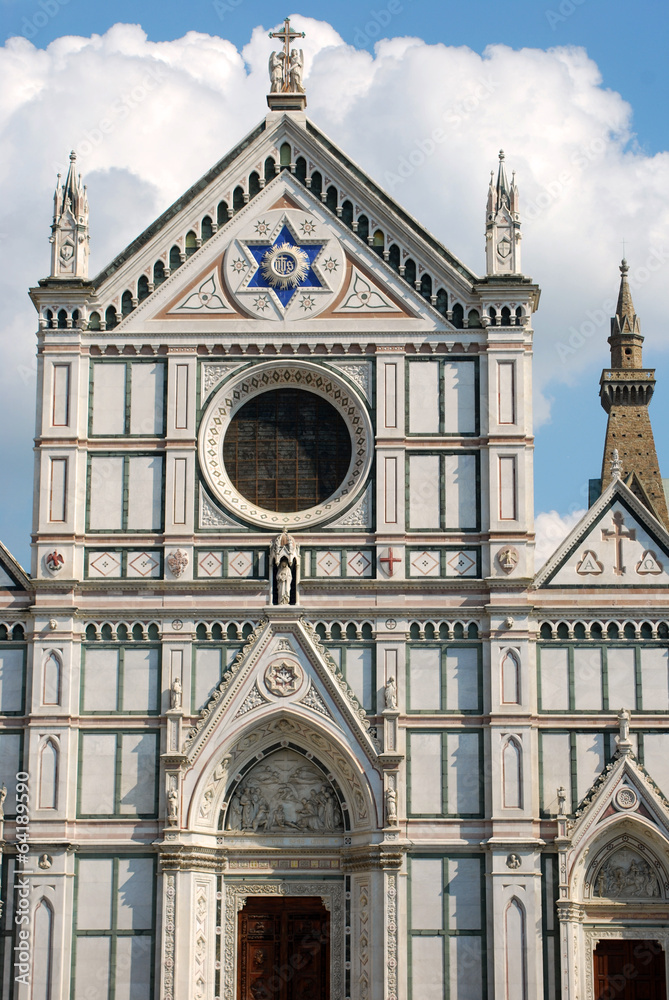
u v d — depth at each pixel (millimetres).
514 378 62281
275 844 60094
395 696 59406
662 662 60188
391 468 61812
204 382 63094
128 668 60406
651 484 113938
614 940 58250
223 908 59625
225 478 62844
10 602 61219
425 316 63125
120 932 58000
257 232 64125
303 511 62500
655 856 58625
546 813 58781
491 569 60469
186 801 58906
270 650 60250
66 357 62938
